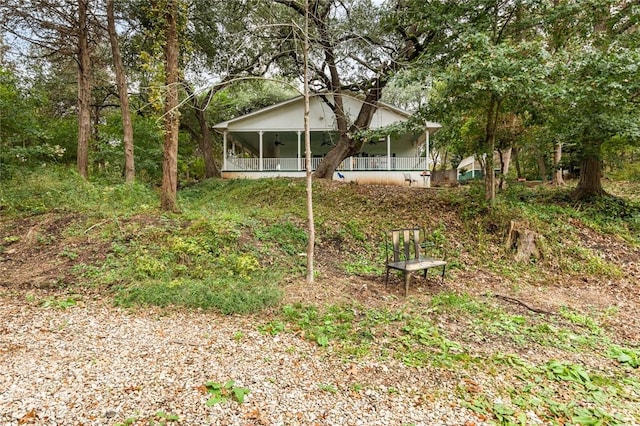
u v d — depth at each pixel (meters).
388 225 8.49
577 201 10.10
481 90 6.97
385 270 6.60
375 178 18.67
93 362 3.02
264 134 20.69
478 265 7.01
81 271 5.27
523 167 22.27
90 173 14.36
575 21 8.08
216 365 3.07
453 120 9.38
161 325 3.89
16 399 2.46
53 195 8.74
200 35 14.25
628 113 8.26
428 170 18.62
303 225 8.21
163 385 2.73
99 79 16.52
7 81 10.23
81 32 12.23
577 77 7.38
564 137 9.36
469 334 4.11
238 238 6.63
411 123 8.82
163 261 5.58
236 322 4.06
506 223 7.93
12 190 8.89
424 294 5.45
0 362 2.96
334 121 15.98
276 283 5.31
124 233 6.43
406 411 2.59
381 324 4.20
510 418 2.55
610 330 4.58
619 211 9.41
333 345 3.61
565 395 2.94
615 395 2.99
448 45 8.46
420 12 8.55
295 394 2.72
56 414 2.33
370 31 10.52
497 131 9.63
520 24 7.98
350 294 5.21
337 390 2.82
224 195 13.00
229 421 2.36
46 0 11.16
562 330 4.40
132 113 16.36
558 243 7.48
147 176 16.02
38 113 15.38
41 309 4.19
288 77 13.78
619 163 14.38
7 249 6.11
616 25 9.16
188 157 22.34
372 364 3.26
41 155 11.08
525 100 7.55
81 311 4.18
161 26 8.07
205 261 5.76
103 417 2.32
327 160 14.21
